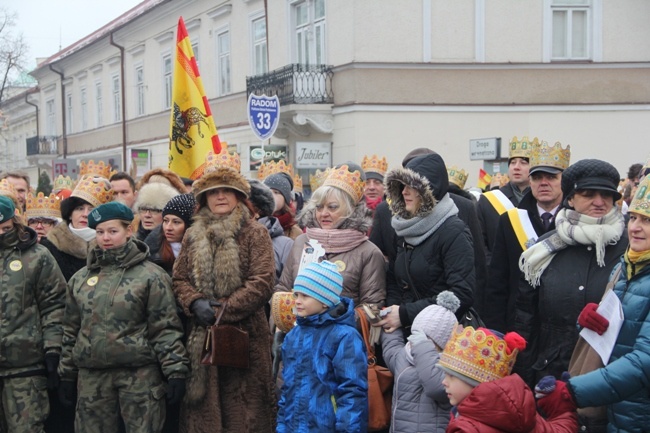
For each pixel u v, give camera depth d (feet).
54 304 16.11
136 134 93.45
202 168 23.95
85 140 112.78
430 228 14.94
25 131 150.51
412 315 14.64
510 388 10.69
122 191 21.20
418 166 15.11
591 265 13.50
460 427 10.68
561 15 57.06
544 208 17.16
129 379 14.93
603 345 11.64
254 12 67.15
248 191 15.88
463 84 56.03
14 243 15.85
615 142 57.77
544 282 13.92
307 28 60.13
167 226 16.58
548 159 16.70
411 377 14.01
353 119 55.26
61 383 15.44
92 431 14.99
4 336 15.48
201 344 15.12
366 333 15.06
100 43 102.37
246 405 15.37
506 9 55.93
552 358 13.74
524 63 56.24
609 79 57.31
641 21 57.26
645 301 11.25
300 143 54.80
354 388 13.62
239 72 70.18
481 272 18.12
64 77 120.57
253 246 15.47
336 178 16.33
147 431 14.88
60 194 23.97
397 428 14.02
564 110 56.95
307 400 13.88
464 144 56.39
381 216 17.80
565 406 11.32
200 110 24.16
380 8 54.75
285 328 15.74
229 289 15.11
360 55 54.85
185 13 79.20
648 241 11.37
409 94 55.52
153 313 15.11
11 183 23.94
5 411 15.72
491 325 16.65
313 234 16.17
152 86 88.48
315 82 57.11
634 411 11.46
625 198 28.19
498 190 21.91
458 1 55.42
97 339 14.83
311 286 13.97
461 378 11.66
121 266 15.24
